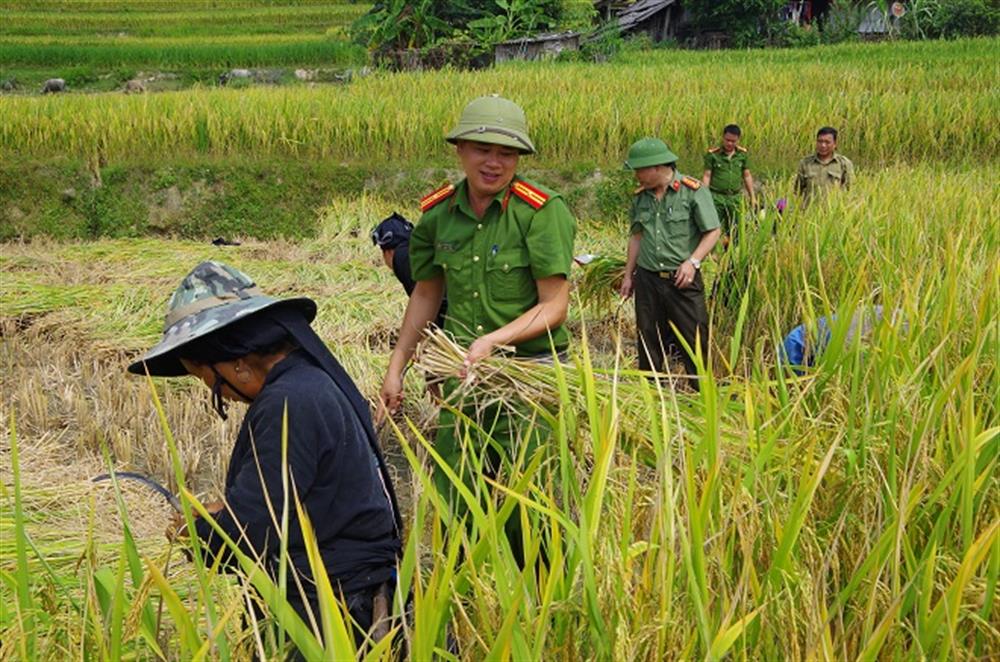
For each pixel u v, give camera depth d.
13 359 7.91
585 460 3.31
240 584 2.87
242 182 15.17
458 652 2.50
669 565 2.29
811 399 3.62
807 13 39.66
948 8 36.00
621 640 2.19
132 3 51.81
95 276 10.32
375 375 6.94
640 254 7.20
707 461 2.75
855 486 2.96
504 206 3.97
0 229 15.14
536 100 16.30
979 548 2.25
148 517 5.00
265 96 17.27
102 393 6.85
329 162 15.50
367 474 2.95
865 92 16.88
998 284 4.03
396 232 5.52
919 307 4.06
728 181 10.41
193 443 6.17
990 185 10.01
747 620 2.20
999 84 19.69
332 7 50.41
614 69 22.84
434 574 2.31
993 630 2.32
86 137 15.54
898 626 2.35
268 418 2.80
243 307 2.82
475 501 2.51
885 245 6.35
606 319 8.72
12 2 50.72
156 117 15.81
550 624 2.40
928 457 2.91
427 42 30.06
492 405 3.76
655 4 38.12
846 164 9.96
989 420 3.40
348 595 2.92
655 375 2.82
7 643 2.49
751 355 6.39
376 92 18.86
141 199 15.25
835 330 3.66
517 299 4.01
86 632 2.54
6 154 15.55
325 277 10.16
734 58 28.91
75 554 4.24
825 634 2.21
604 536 2.52
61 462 5.96
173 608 2.23
